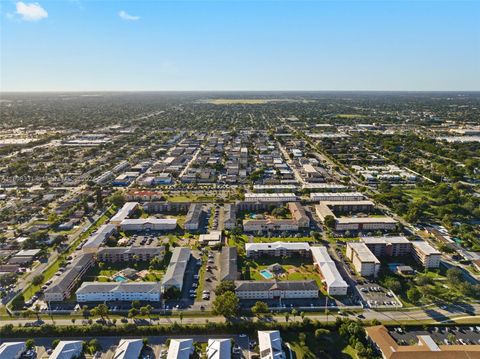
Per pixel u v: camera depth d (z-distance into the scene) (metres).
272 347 166.12
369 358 163.75
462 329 187.62
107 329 181.25
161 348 173.62
